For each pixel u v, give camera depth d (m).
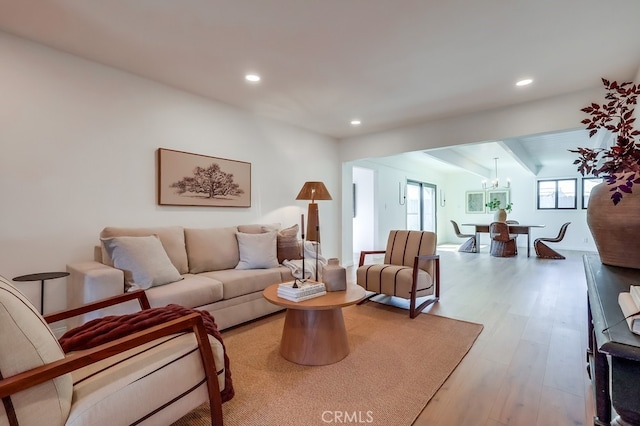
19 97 2.38
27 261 2.42
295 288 2.13
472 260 6.59
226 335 2.62
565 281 4.59
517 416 1.59
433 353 2.28
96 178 2.76
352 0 1.94
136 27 2.23
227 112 3.79
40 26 2.22
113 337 1.38
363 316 3.07
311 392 1.80
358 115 4.19
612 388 0.59
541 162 8.41
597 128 1.24
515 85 3.22
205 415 1.60
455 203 10.54
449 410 1.64
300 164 4.78
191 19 2.13
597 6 1.99
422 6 2.00
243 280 2.82
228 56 2.65
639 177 1.00
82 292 2.19
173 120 3.29
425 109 3.94
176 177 3.29
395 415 1.60
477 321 2.94
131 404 1.13
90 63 2.72
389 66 2.82
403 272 3.17
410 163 8.26
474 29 2.25
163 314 1.53
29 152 2.42
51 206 2.52
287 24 2.19
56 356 1.07
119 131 2.90
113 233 2.59
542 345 2.41
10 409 0.92
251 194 4.07
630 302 0.76
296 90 3.38
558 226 8.72
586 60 2.70
